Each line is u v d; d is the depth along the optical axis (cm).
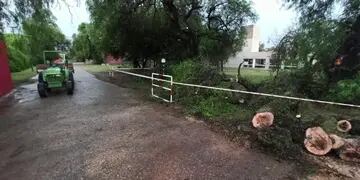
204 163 425
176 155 456
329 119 549
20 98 1013
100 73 2367
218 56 2211
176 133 574
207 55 2141
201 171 398
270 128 511
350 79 802
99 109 812
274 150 464
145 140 530
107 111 785
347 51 865
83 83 1535
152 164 421
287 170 403
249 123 578
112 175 385
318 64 938
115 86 1397
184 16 1612
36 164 421
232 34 2052
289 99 643
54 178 376
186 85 897
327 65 926
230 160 437
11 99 994
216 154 461
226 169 405
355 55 850
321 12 937
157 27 1633
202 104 789
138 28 1580
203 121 668
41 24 1232
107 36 1755
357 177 381
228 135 554
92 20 1644
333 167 411
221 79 923
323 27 903
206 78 923
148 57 1917
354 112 657
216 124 630
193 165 418
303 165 418
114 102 929
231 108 742
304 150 468
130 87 1345
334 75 896
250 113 669
